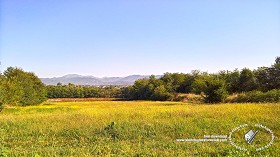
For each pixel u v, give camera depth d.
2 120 16.89
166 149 9.78
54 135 12.73
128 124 14.17
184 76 67.38
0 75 43.03
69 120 16.58
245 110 17.66
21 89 45.81
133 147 10.13
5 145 10.78
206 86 37.56
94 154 9.30
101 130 12.95
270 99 30.22
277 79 41.72
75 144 10.98
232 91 44.50
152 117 16.83
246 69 44.16
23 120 17.00
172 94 64.38
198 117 15.89
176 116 16.89
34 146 10.84
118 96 92.44
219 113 16.91
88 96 93.75
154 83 72.69
